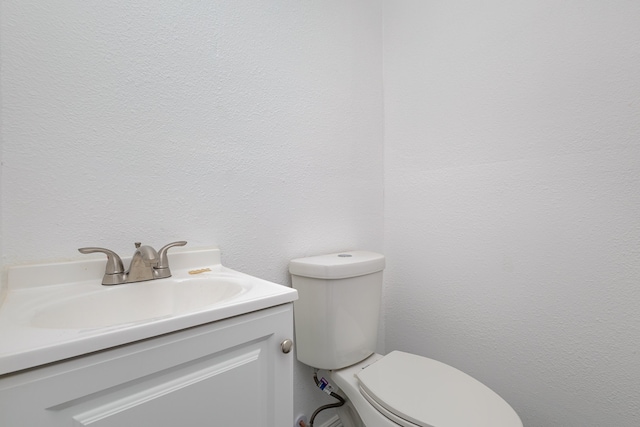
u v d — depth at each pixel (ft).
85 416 1.31
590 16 3.07
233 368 1.81
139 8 2.60
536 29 3.39
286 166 3.64
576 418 3.16
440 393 2.67
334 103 4.19
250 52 3.33
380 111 4.88
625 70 2.90
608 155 2.99
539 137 3.38
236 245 3.21
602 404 3.02
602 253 3.03
